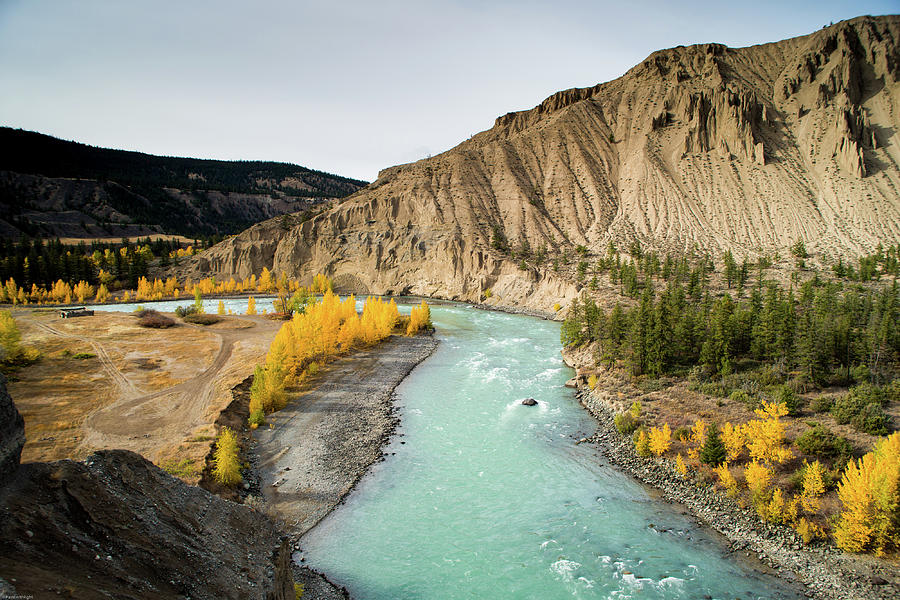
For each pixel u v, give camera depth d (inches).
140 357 2647.6
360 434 1801.2
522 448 1694.1
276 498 1365.7
